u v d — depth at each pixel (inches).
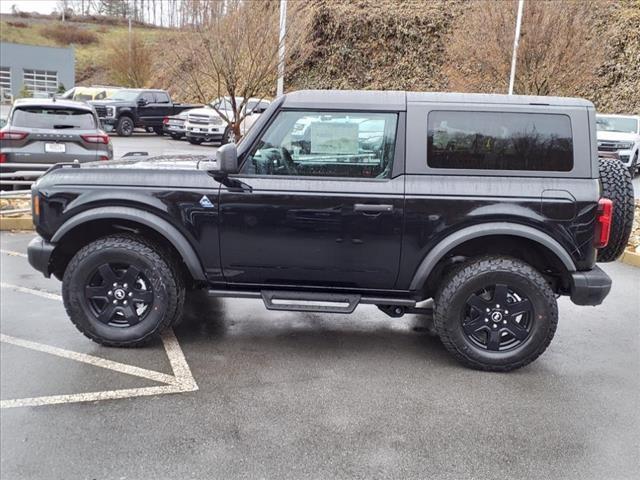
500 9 653.3
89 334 174.4
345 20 1055.6
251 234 165.3
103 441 127.0
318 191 161.3
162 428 132.8
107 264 171.3
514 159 159.9
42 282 238.8
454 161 160.7
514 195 158.1
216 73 475.5
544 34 624.7
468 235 159.3
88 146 383.2
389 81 1044.5
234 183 163.8
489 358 166.4
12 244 300.2
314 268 167.3
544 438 133.3
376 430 134.6
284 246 165.5
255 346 182.7
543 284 162.4
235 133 465.4
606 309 229.5
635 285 262.8
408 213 159.9
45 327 191.6
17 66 1581.0
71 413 138.3
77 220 166.9
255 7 448.8
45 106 377.7
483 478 118.2
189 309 216.2
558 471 121.0
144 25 2377.0
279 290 173.0
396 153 161.0
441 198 159.2
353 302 168.9
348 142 162.4
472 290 164.1
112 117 957.2
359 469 119.7
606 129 682.8
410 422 138.7
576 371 170.9
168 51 581.3
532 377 165.8
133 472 116.7
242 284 173.2
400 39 1040.8
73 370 161.2
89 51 2057.1
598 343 193.9
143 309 184.1
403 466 121.2
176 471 117.4
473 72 813.2
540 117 159.3
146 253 169.9
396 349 184.4
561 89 658.2
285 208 162.4
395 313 175.9
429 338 195.3
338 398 149.6
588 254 160.7
